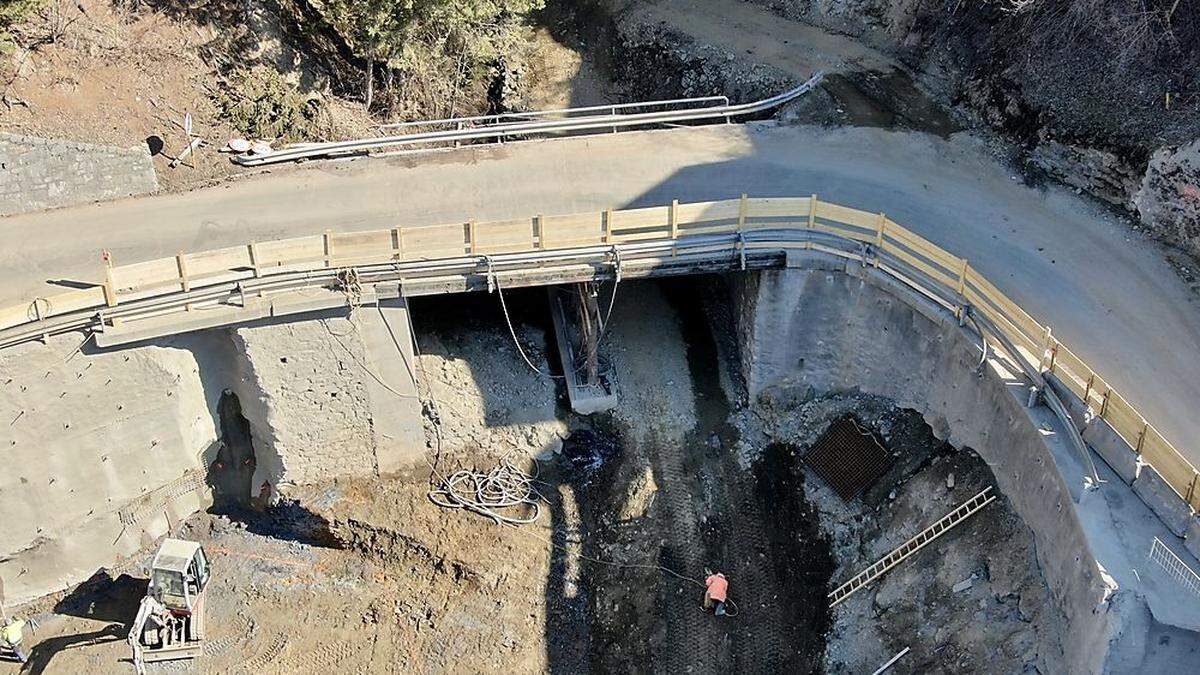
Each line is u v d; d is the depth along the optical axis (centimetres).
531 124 2591
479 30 2883
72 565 2314
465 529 2358
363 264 2172
